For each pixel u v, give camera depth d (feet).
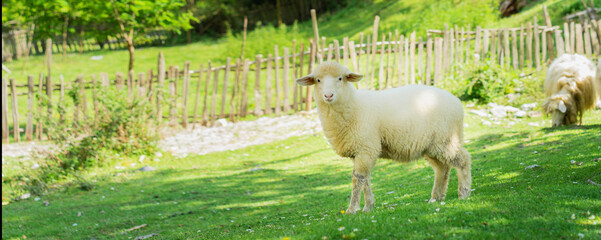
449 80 51.85
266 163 39.32
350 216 17.15
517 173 23.20
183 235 21.80
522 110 43.96
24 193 33.99
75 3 60.75
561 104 34.91
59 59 95.45
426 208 16.74
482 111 45.27
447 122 19.31
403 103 19.04
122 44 112.16
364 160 18.93
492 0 81.97
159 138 43.88
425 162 32.04
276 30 97.45
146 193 32.17
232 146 45.14
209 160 41.11
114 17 63.16
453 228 13.92
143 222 25.81
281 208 26.03
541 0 81.15
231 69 55.01
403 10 99.66
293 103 56.80
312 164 37.42
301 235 15.67
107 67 88.17
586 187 17.72
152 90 50.90
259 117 54.75
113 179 36.19
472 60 54.44
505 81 49.16
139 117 42.50
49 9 61.67
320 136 44.55
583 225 13.33
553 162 23.80
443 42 55.47
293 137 45.78
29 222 26.94
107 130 41.32
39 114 41.47
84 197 32.17
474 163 28.53
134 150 41.57
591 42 56.75
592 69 36.76
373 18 102.01
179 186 33.53
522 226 13.65
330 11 124.06
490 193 19.60
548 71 38.29
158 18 64.08
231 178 35.06
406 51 55.67
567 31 55.47
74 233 24.45
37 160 38.99
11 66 90.74
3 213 29.19
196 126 53.88
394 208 17.94
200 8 111.34
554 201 16.07
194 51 99.55
